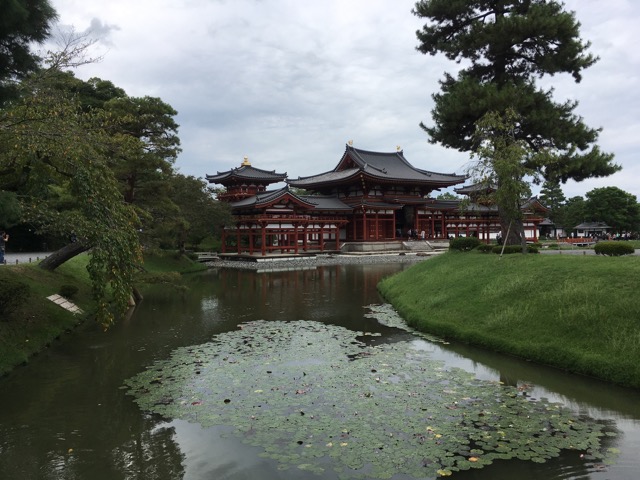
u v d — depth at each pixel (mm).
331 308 22078
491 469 7176
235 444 8188
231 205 58375
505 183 21922
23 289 14969
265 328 17562
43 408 9961
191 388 11000
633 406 9586
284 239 60656
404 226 73688
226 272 42219
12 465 7637
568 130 27328
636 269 14539
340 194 72125
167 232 34031
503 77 29219
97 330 17438
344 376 11695
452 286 19828
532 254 22312
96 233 12172
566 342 12648
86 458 7848
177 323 18703
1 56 12562
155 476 7215
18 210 12258
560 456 7555
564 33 26344
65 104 14000
